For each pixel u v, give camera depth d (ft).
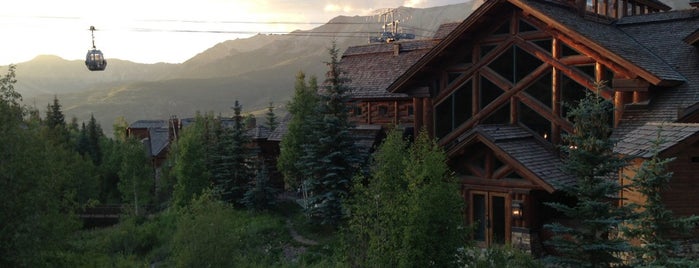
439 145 74.79
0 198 42.57
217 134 112.68
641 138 46.44
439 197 37.78
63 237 49.14
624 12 80.33
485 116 71.92
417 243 37.14
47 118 190.90
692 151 43.60
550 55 65.41
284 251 74.49
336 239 75.20
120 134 277.44
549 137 65.98
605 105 44.42
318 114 85.20
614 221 36.17
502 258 44.68
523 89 68.18
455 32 71.31
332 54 83.46
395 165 42.78
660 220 32.68
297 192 111.24
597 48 58.29
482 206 65.26
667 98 56.65
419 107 78.07
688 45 64.18
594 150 38.60
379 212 39.96
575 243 38.81
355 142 89.35
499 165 63.72
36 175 45.21
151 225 100.99
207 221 52.95
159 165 186.09
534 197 60.59
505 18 69.82
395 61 103.65
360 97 95.45
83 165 133.49
